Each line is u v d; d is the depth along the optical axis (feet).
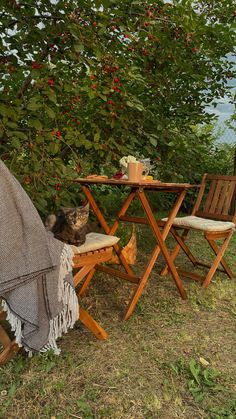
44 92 9.62
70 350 7.16
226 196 11.19
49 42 10.23
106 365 6.66
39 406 5.60
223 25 13.42
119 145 12.50
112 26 10.27
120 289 10.37
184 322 8.41
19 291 5.79
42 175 10.90
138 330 8.00
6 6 9.41
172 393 5.92
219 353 7.12
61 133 12.11
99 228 14.61
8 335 7.61
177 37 11.87
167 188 9.41
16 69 10.07
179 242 11.71
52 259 6.02
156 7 10.96
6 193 5.61
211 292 10.14
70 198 11.50
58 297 6.25
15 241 5.61
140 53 12.03
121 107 12.17
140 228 17.43
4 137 10.71
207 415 5.44
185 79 15.48
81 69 11.10
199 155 16.12
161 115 15.25
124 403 5.67
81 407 5.53
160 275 11.62
